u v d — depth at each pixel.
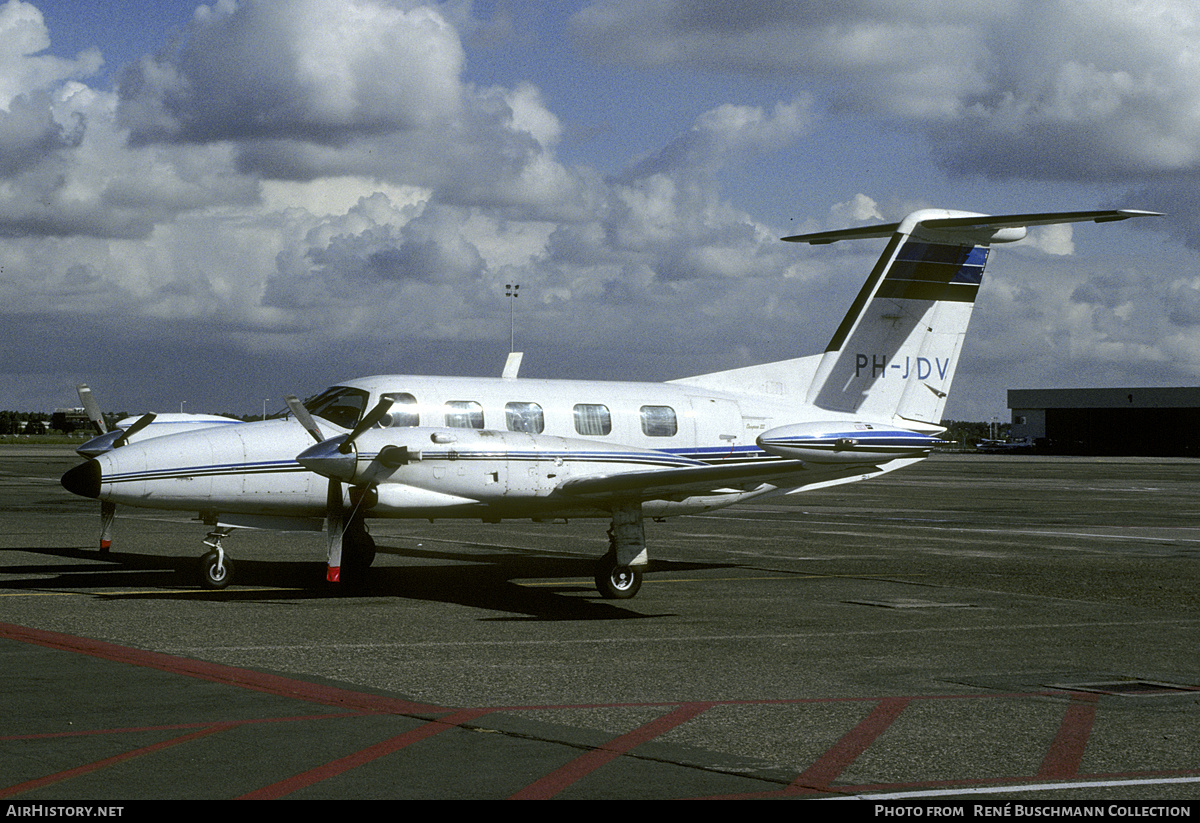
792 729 6.88
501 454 12.62
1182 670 8.97
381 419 13.85
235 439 13.45
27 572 14.82
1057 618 11.73
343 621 11.04
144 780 5.60
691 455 15.53
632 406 15.30
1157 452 98.94
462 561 16.78
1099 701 7.78
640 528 13.05
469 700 7.56
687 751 6.33
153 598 12.50
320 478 13.65
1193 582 14.90
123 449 13.11
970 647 9.98
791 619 11.55
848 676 8.61
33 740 6.30
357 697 7.56
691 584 14.48
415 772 5.81
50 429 148.38
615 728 6.84
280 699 7.44
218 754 6.08
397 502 12.34
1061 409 105.00
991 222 15.91
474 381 14.75
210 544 13.45
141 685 7.80
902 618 11.66
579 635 10.44
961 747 6.50
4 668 8.34
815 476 15.82
